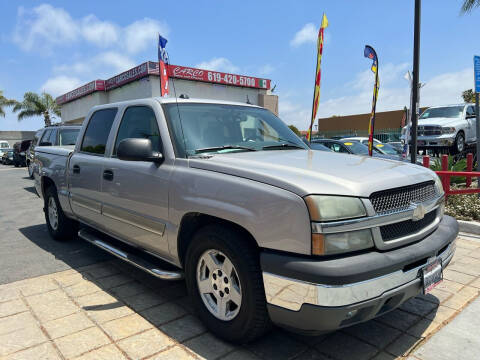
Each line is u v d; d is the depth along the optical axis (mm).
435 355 2580
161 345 2713
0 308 3299
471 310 3182
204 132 3414
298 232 2238
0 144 40219
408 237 2525
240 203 2516
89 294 3588
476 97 6949
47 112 36094
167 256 3242
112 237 4312
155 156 3195
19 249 5082
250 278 2467
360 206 2307
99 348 2672
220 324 2736
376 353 2621
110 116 4211
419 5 7230
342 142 10008
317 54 7727
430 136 12414
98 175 3994
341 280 2117
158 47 7961
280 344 2738
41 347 2688
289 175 2475
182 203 2910
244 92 24578
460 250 4637
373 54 8281
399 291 2344
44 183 5574
